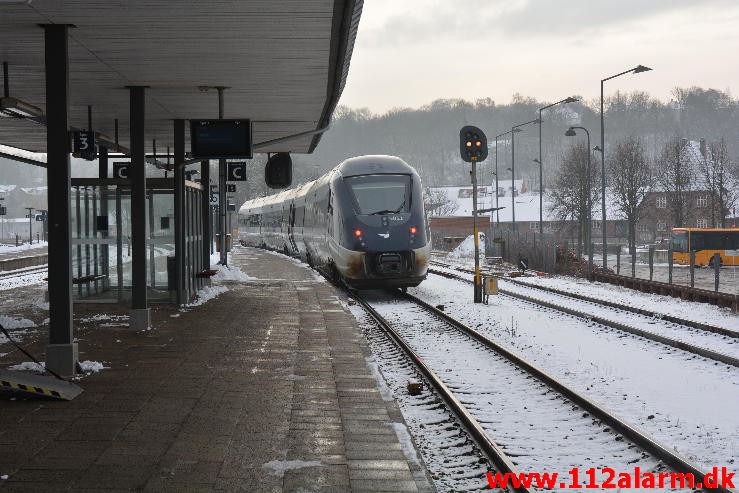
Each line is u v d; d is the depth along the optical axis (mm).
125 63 12430
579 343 14297
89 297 18141
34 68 12656
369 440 7238
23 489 5840
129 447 6961
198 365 10898
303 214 33812
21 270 36031
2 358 11297
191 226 19484
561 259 35656
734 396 9961
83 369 10461
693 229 47469
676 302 22469
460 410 8508
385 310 19391
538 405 9383
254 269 33000
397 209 21906
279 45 11391
